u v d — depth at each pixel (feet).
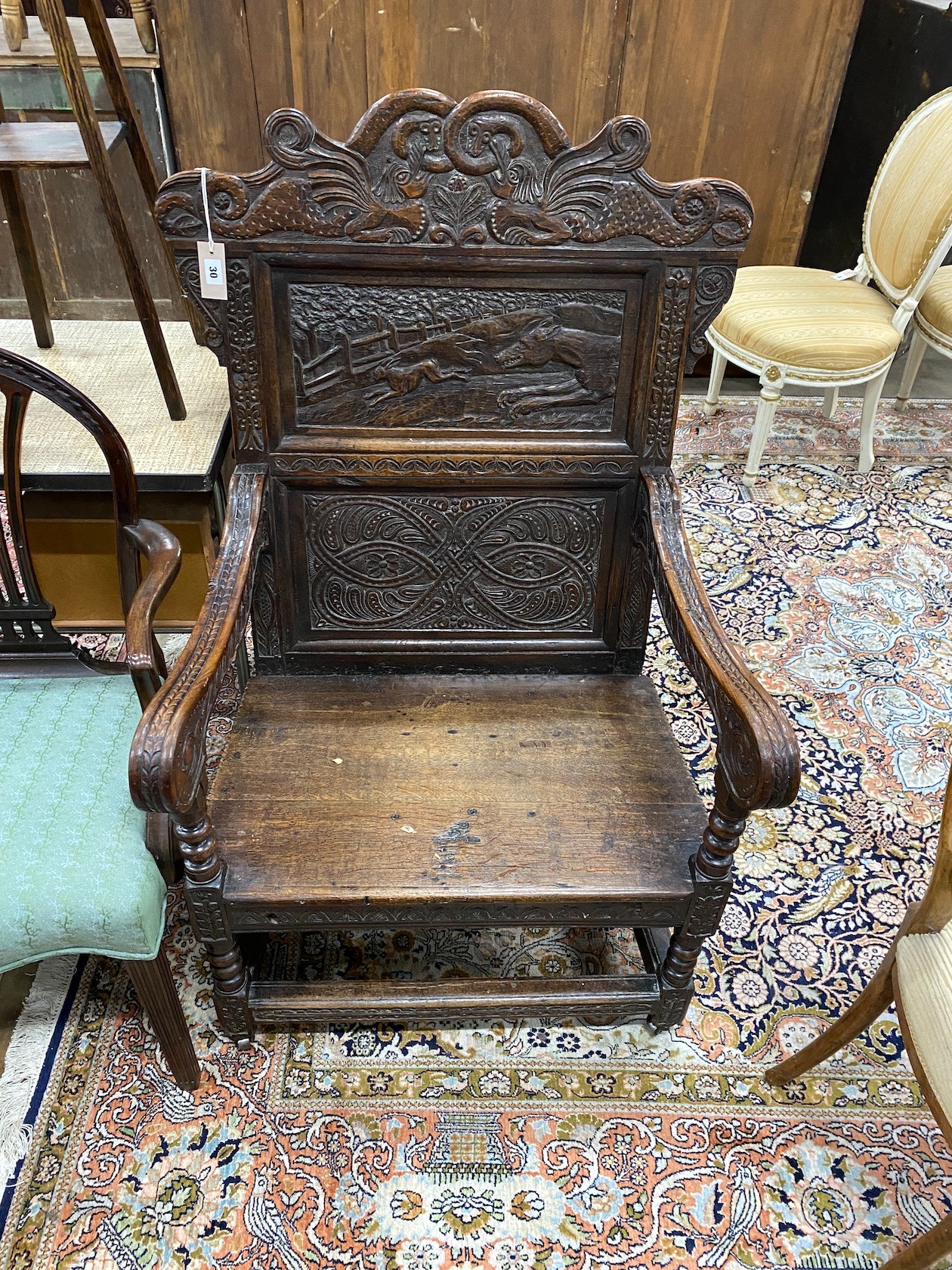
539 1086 5.11
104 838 4.25
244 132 9.36
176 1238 4.45
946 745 7.29
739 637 8.29
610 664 5.76
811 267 12.00
